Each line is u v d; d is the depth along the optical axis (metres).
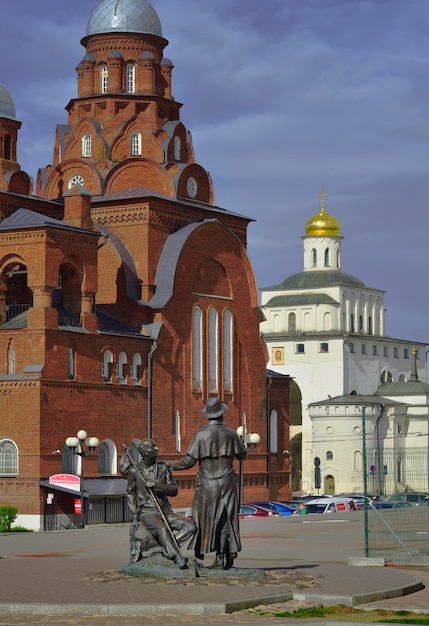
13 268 77.00
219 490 34.09
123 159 88.62
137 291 83.38
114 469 77.06
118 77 90.62
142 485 34.41
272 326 142.50
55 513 72.06
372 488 125.56
